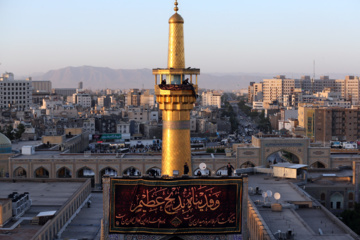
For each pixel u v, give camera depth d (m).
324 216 95.00
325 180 128.62
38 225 93.00
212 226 59.91
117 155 176.50
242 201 59.84
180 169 59.53
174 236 60.06
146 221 59.84
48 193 119.12
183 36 58.91
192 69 58.78
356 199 124.19
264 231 75.38
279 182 123.75
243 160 171.75
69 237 98.50
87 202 124.75
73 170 174.25
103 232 60.66
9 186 127.31
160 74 59.00
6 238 83.94
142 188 59.78
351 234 80.38
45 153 190.38
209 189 59.72
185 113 59.25
